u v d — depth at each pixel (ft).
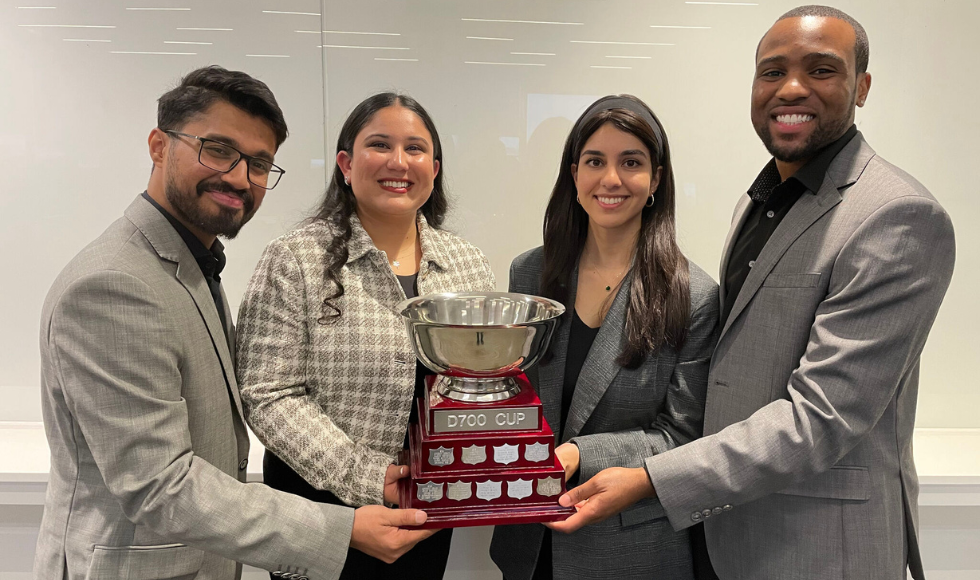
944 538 5.63
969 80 6.06
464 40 5.90
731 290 3.98
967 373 6.47
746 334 3.61
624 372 3.97
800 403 3.20
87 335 2.83
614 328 4.01
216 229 3.29
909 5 5.94
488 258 6.28
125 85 5.81
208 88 3.18
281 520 3.12
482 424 3.25
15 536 5.46
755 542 3.62
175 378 3.05
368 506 3.30
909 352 3.10
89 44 5.72
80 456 3.09
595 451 3.81
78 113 5.82
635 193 3.88
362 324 3.88
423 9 5.83
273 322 3.79
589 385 4.00
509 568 4.37
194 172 3.15
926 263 3.01
